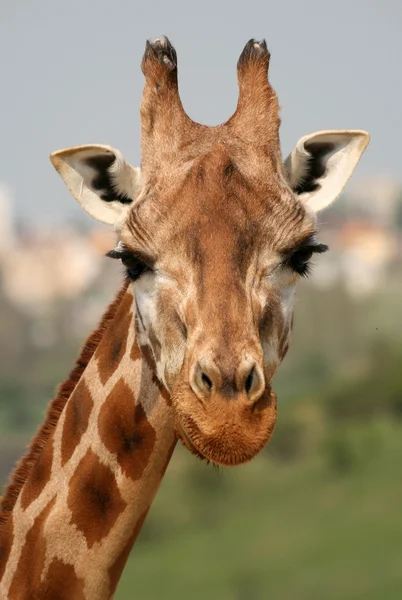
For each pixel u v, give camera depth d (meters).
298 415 169.00
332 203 16.17
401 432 152.75
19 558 15.74
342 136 16.23
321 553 97.88
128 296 16.42
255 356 14.01
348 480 127.06
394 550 92.69
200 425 13.77
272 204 15.06
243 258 14.62
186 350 14.34
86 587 15.58
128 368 15.94
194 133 15.78
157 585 98.81
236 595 89.00
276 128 15.85
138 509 15.84
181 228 14.80
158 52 15.95
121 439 15.76
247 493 131.38
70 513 15.61
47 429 16.56
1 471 161.12
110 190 16.12
